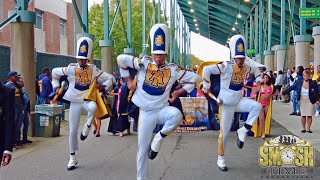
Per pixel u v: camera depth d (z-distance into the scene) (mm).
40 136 11406
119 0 20766
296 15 28859
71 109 7488
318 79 13219
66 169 7559
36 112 11352
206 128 12219
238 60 7031
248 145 10008
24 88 11133
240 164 7887
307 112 11602
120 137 11422
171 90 5887
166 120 5652
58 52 34188
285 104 22922
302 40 17188
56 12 33656
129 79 5832
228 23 47156
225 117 7273
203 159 8422
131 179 6852
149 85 5656
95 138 11250
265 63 27625
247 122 7188
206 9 43625
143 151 5852
